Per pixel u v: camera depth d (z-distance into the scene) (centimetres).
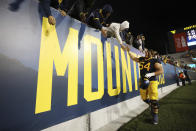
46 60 130
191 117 212
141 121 205
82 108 166
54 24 135
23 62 109
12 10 108
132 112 273
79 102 162
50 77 131
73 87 157
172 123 189
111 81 243
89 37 201
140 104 348
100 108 200
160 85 554
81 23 188
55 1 166
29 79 112
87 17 245
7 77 97
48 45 135
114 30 233
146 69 232
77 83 164
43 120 118
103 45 236
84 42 189
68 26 165
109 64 245
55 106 131
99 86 206
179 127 173
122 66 294
